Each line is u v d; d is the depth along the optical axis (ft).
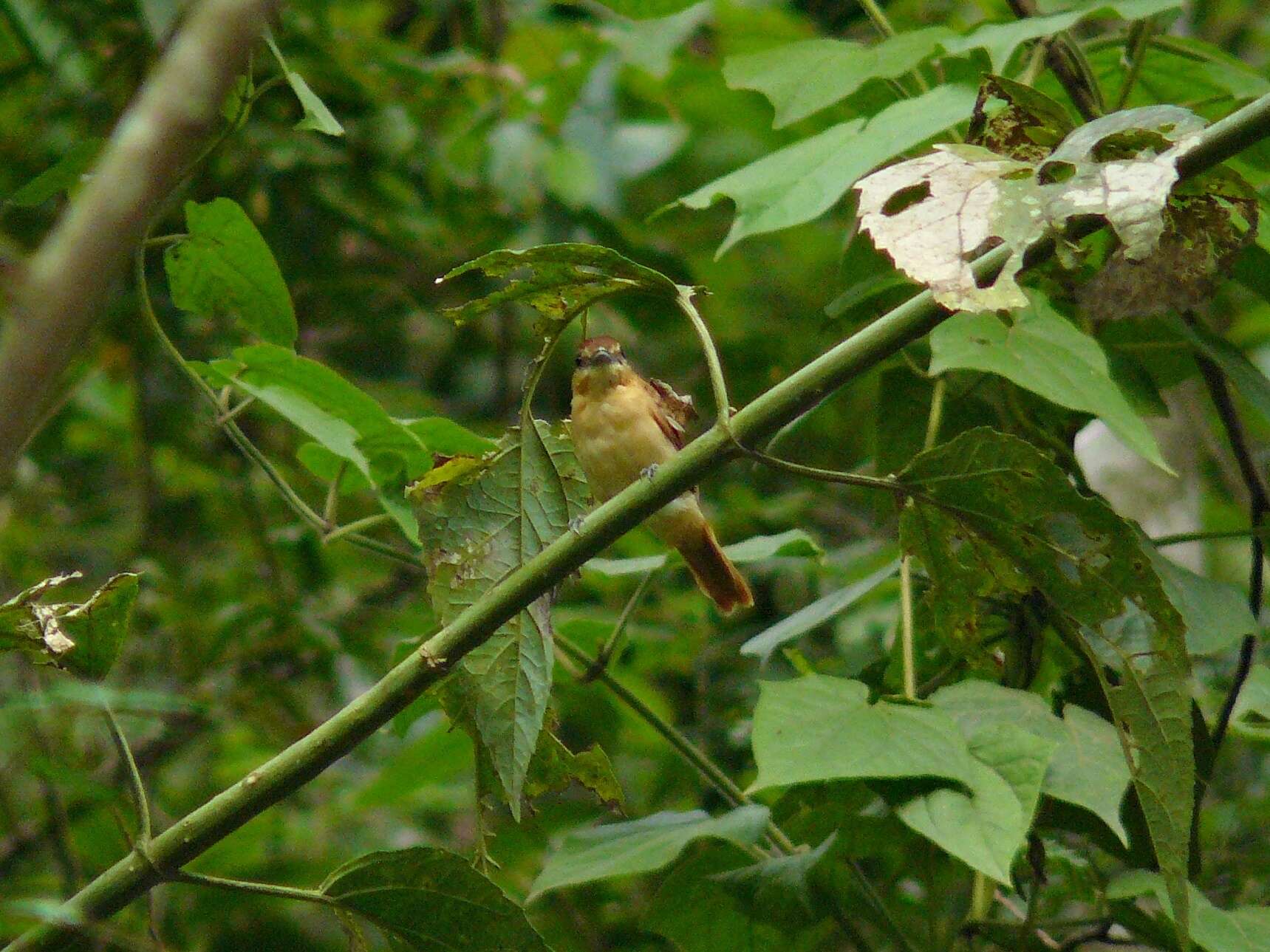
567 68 47.29
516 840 34.17
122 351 44.75
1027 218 15.51
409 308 49.85
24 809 36.73
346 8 53.93
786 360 50.90
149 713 35.99
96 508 50.78
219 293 23.34
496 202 48.44
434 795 40.50
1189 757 17.13
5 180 42.57
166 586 45.01
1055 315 21.13
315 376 23.09
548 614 17.84
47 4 42.70
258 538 46.01
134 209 7.76
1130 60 25.75
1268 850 30.78
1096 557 17.17
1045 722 19.47
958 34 23.95
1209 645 21.18
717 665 40.93
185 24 8.30
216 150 20.81
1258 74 25.41
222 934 37.78
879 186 16.16
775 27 47.83
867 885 23.06
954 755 17.16
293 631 43.65
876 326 15.78
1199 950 20.03
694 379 50.52
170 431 47.60
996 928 22.40
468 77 49.29
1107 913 21.90
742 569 42.55
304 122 19.62
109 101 42.91
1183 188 18.10
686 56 50.26
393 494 25.55
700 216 53.21
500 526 17.93
